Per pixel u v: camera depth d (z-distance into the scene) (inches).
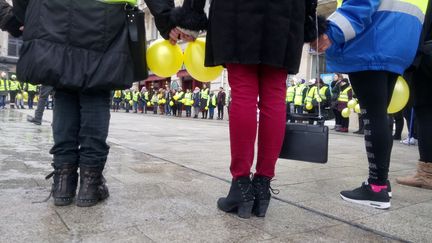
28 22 90.8
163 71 103.3
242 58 85.4
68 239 72.8
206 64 93.3
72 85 88.9
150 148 214.1
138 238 74.9
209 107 856.9
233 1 86.7
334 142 308.8
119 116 733.9
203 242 74.4
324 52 114.0
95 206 94.0
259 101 93.6
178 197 105.1
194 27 91.3
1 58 1824.6
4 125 327.9
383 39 103.6
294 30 88.9
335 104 482.9
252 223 87.0
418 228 87.9
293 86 608.4
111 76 92.0
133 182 120.9
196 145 240.4
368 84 107.1
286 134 98.1
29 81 89.4
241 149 90.0
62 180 94.8
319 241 77.9
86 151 95.8
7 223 79.8
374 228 86.9
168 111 1009.5
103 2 92.7
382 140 105.0
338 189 123.7
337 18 98.3
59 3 89.1
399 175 157.6
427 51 121.8
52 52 87.7
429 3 118.6
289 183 130.1
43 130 290.0
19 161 149.7
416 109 135.7
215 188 116.6
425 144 131.9
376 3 99.0
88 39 90.9
